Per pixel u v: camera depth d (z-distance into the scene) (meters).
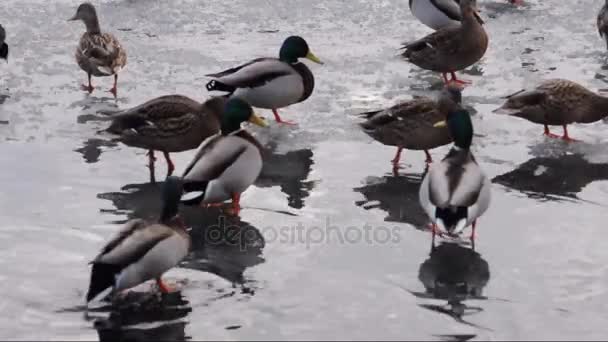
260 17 18.44
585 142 12.73
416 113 11.67
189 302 8.69
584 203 10.85
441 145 11.91
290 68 13.19
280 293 8.88
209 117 11.75
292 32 17.56
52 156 12.16
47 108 13.84
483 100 14.30
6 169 11.71
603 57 16.06
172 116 11.52
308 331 8.20
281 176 11.65
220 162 10.17
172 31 17.56
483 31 14.86
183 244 8.70
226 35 17.38
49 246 9.80
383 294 8.87
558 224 10.32
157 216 10.52
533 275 9.23
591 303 8.70
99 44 14.38
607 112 12.58
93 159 12.13
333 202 10.92
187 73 15.38
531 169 11.82
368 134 12.05
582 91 12.45
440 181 9.22
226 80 13.05
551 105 12.43
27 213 10.55
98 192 11.15
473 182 9.23
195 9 18.89
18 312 8.48
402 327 8.27
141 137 11.60
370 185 11.41
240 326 8.28
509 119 13.57
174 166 12.01
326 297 8.81
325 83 14.95
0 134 12.79
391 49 16.70
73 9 18.91
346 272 9.31
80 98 14.30
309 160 12.14
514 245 9.87
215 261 9.52
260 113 13.83
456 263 9.48
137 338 8.06
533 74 15.27
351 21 18.28
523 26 17.89
